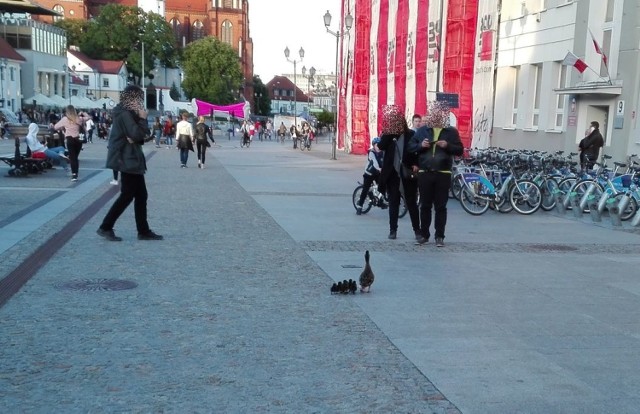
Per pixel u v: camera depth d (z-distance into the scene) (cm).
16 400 416
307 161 3206
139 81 10812
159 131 4303
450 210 1473
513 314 644
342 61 4578
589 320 630
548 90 2141
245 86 12812
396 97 3400
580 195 1410
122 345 520
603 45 1848
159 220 1168
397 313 634
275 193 1698
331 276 780
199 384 449
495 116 2478
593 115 1928
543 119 2173
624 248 1037
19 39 7575
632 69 1712
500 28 2428
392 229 1059
